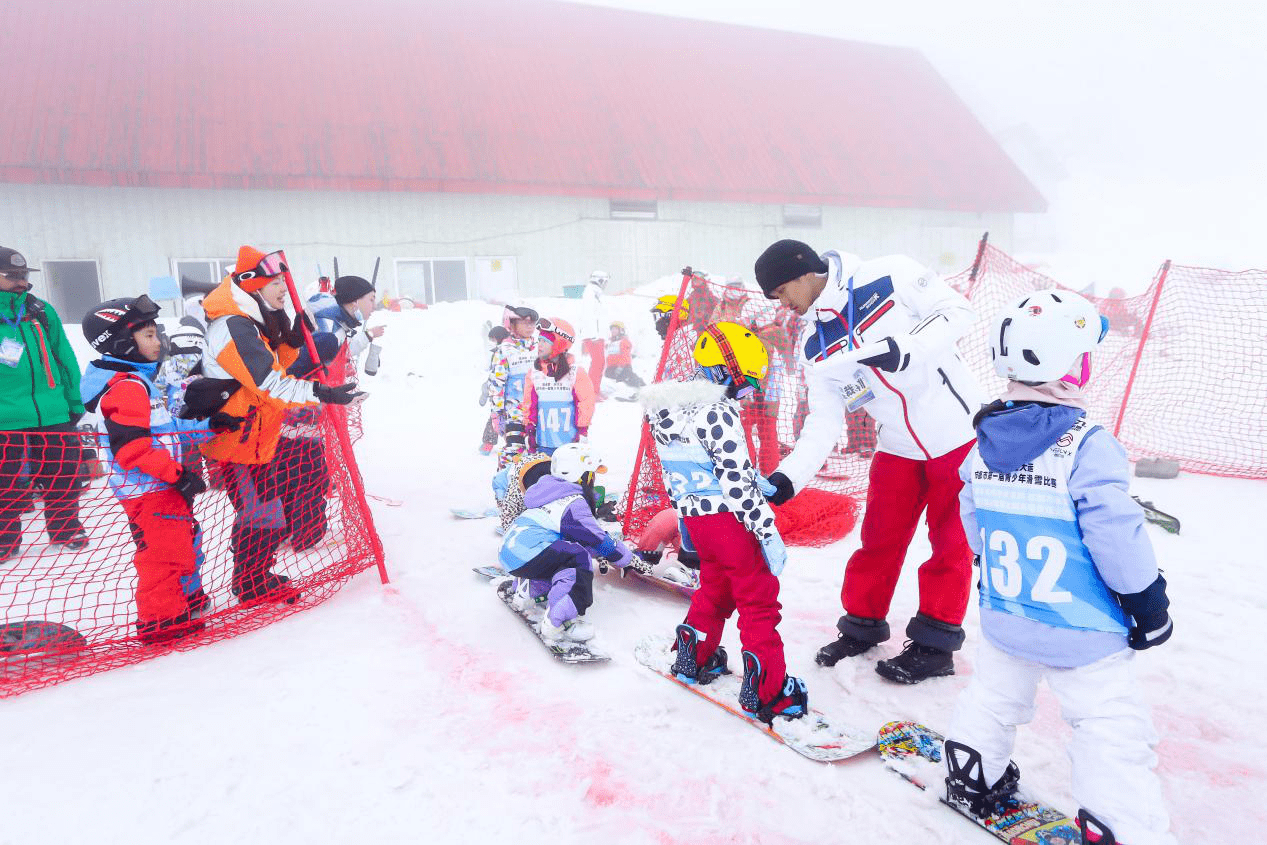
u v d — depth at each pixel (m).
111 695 3.39
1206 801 2.52
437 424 11.33
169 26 21.84
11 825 2.50
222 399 4.02
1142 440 8.12
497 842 2.39
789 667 3.54
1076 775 2.08
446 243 21.45
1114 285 25.33
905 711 3.12
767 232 24.75
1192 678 3.28
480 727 3.06
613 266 23.17
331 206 20.31
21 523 5.56
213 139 19.33
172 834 2.45
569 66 26.22
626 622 4.14
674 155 23.78
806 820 2.46
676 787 2.65
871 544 3.48
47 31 20.25
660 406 2.98
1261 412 8.75
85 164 17.70
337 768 2.80
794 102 28.27
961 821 2.43
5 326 5.31
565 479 4.16
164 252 19.02
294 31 23.44
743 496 2.86
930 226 26.94
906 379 3.09
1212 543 5.00
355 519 5.04
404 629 4.07
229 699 3.33
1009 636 2.17
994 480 2.20
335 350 5.01
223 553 5.27
